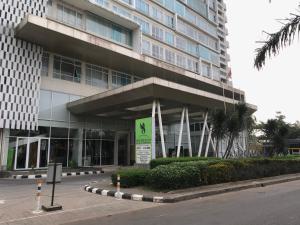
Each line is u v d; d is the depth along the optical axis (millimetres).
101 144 30094
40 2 25141
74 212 8531
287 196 10664
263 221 6590
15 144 22969
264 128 27062
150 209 8812
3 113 22062
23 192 12484
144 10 41438
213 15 61250
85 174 22125
